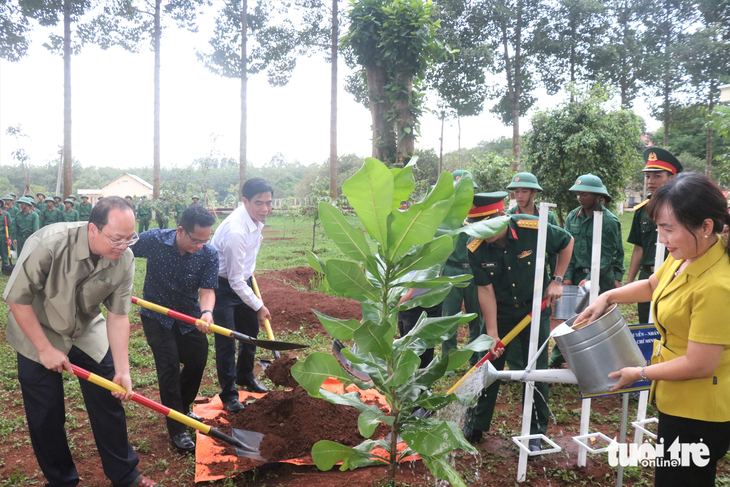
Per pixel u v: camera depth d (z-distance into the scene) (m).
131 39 23.94
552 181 9.62
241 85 24.27
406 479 2.98
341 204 12.43
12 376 4.67
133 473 2.86
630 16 26.86
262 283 8.41
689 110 26.83
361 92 21.19
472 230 1.61
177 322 3.45
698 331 1.77
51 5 19.89
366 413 1.71
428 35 7.07
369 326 1.56
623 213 31.81
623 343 2.22
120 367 2.74
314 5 23.00
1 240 10.87
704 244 1.81
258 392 4.30
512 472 3.08
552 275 3.45
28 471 3.10
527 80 25.64
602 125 9.18
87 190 69.62
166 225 23.81
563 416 3.83
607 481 2.97
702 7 25.28
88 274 2.56
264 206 3.94
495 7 23.64
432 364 1.82
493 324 3.22
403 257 1.65
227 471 3.00
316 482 2.95
